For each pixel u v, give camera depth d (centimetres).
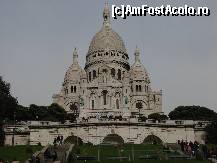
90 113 17912
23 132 12188
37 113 15875
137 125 11925
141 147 9606
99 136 11788
